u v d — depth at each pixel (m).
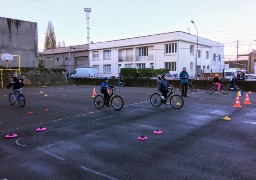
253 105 12.23
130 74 29.56
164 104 12.65
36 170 4.61
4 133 7.25
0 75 27.05
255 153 5.36
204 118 9.13
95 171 4.53
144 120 8.84
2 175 4.42
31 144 6.16
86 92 20.59
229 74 31.12
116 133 7.11
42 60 64.50
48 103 13.66
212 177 4.21
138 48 44.94
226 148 5.70
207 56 46.81
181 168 4.60
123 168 4.64
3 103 13.87
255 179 4.12
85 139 6.55
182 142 6.19
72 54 55.91
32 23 34.69
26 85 29.44
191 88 20.52
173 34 39.06
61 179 4.23
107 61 49.50
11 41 32.41
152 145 5.98
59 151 5.63
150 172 4.45
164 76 11.70
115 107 11.15
